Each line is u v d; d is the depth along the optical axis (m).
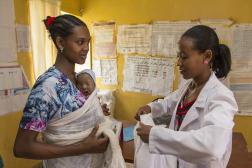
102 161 1.01
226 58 1.04
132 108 2.88
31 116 0.86
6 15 1.70
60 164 0.96
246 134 2.46
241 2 2.35
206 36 0.97
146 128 0.94
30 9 1.96
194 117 1.01
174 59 2.63
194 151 0.83
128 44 2.81
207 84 1.03
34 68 2.01
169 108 1.42
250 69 2.39
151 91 2.77
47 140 0.93
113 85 2.95
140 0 2.69
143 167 1.09
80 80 1.02
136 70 2.81
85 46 0.94
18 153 0.87
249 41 2.37
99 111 1.00
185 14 2.54
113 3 2.81
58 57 0.98
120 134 1.07
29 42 1.94
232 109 0.90
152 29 2.68
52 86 0.88
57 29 0.93
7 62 1.72
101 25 2.90
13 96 1.78
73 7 2.76
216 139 0.81
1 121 1.70
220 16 2.43
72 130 0.92
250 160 1.55
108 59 2.93
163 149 0.89
